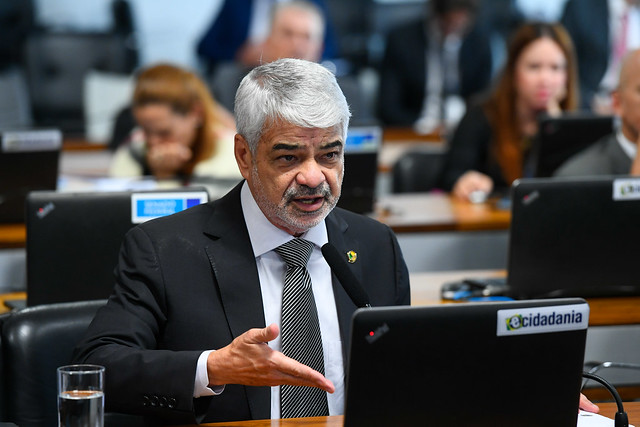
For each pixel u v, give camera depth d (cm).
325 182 520
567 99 1248
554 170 1095
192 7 2002
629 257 763
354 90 1695
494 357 427
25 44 1816
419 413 423
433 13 1880
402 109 1900
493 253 1116
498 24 2130
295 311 543
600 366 645
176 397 488
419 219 1099
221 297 543
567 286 762
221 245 553
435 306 420
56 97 1808
